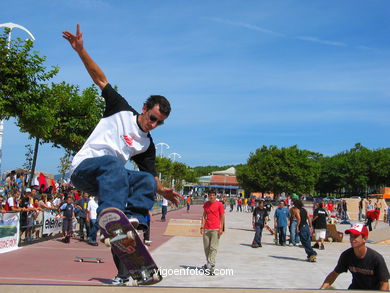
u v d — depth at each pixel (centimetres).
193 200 6262
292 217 1526
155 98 281
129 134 280
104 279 816
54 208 1513
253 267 1029
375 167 7638
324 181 8462
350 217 3788
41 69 1238
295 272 975
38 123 1245
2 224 1120
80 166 257
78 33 286
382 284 407
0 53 1169
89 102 1770
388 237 1744
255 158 7556
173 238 1645
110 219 232
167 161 5512
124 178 248
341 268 434
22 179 1648
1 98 1146
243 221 2895
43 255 1098
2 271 862
